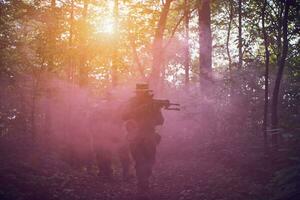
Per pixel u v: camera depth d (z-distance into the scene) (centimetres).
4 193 789
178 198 867
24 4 1535
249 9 1288
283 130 848
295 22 1085
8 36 1555
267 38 1208
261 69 1409
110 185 1056
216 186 923
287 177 695
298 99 1201
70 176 1108
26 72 1622
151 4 1891
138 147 877
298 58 1288
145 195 858
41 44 1614
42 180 961
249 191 838
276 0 1158
